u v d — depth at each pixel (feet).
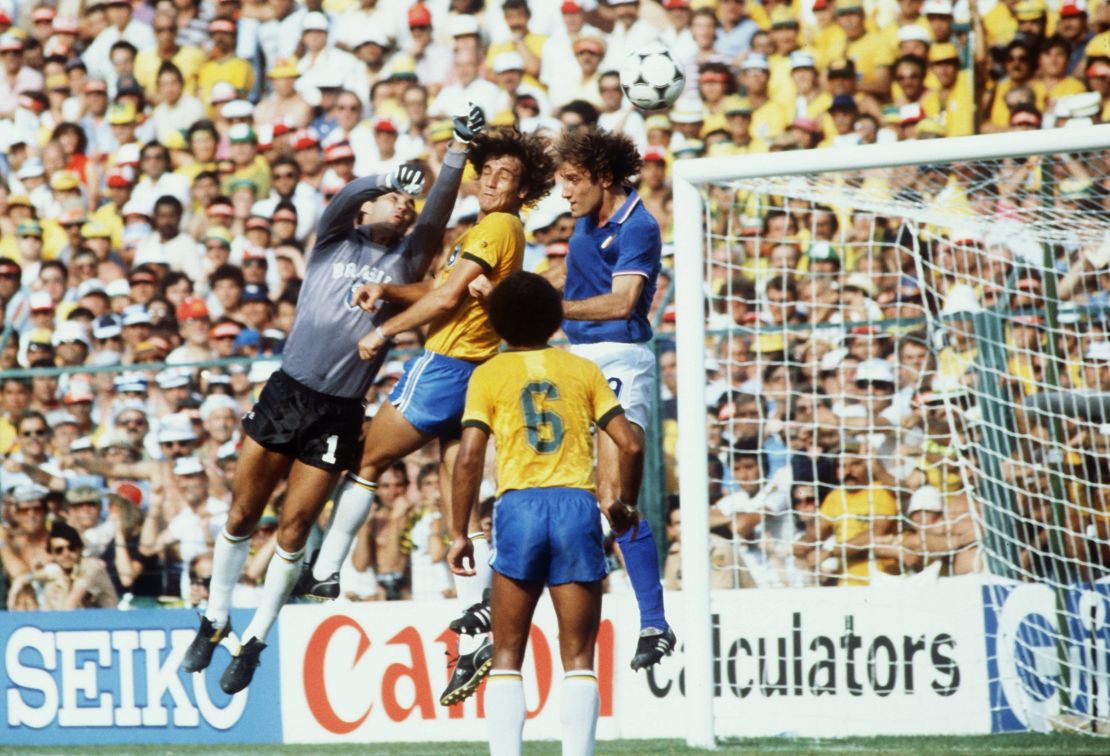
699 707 73.51
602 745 76.38
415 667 81.82
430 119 127.75
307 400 62.69
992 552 78.84
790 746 73.51
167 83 134.92
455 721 80.94
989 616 76.74
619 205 64.34
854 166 72.90
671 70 70.23
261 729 84.17
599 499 65.67
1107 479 80.59
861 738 76.43
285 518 63.77
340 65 130.62
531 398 52.13
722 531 87.71
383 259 63.67
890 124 115.14
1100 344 84.02
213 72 135.33
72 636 87.86
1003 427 80.23
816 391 90.12
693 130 118.21
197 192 128.36
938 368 87.45
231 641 66.49
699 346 74.54
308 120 129.70
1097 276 87.66
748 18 120.67
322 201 124.67
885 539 86.89
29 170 134.10
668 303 88.43
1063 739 73.51
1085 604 75.72
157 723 85.92
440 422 62.44
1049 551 81.15
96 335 118.83
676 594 79.97
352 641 83.15
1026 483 81.51
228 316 117.29
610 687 79.77
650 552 64.90
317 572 65.05
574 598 51.72
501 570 51.85
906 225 91.97
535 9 126.82
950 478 86.74
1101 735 74.74
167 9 137.08
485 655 64.08
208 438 98.73
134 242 126.52
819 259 101.55
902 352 89.86
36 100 136.87
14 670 88.58
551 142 64.03
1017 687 76.18
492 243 59.88
